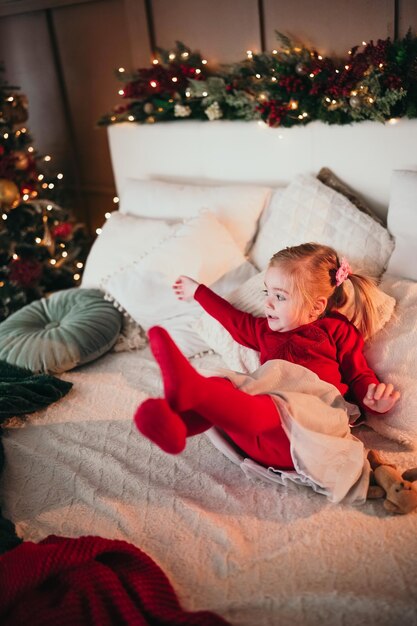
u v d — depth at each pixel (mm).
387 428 1609
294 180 2252
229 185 2510
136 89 2654
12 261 2848
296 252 1694
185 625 1117
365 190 2199
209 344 1996
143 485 1548
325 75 2131
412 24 2082
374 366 1684
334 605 1149
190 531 1392
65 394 1994
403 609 1122
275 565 1271
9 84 3543
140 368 2090
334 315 1725
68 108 3396
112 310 2260
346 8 2191
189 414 1413
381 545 1288
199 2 2576
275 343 1731
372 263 1998
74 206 3678
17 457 1732
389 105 2012
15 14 3303
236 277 2162
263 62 2340
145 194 2584
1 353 2152
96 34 3057
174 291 2104
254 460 1552
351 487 1437
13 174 2801
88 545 1289
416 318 1677
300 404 1466
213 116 2469
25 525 1479
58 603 1183
